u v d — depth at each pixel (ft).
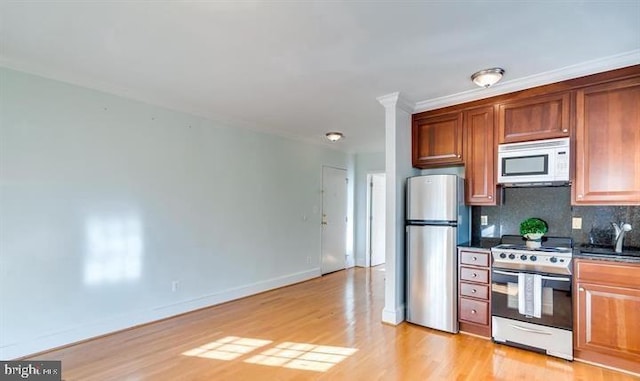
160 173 11.84
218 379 7.70
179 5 6.05
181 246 12.41
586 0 5.79
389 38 7.25
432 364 8.45
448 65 8.64
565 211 10.25
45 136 9.20
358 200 22.76
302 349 9.32
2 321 8.43
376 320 11.72
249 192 15.20
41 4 6.04
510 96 10.14
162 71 9.18
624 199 8.24
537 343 9.00
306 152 18.66
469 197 10.94
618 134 8.36
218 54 8.11
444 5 6.00
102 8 6.16
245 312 12.60
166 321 11.55
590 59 8.24
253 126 15.24
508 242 10.93
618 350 7.92
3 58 8.34
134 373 7.93
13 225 8.64
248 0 5.86
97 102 10.27
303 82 9.95
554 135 9.30
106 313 10.29
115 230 10.57
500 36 7.14
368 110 12.89
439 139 11.71
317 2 5.92
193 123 12.98
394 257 11.32
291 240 17.46
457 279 10.55
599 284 8.18
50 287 9.19
